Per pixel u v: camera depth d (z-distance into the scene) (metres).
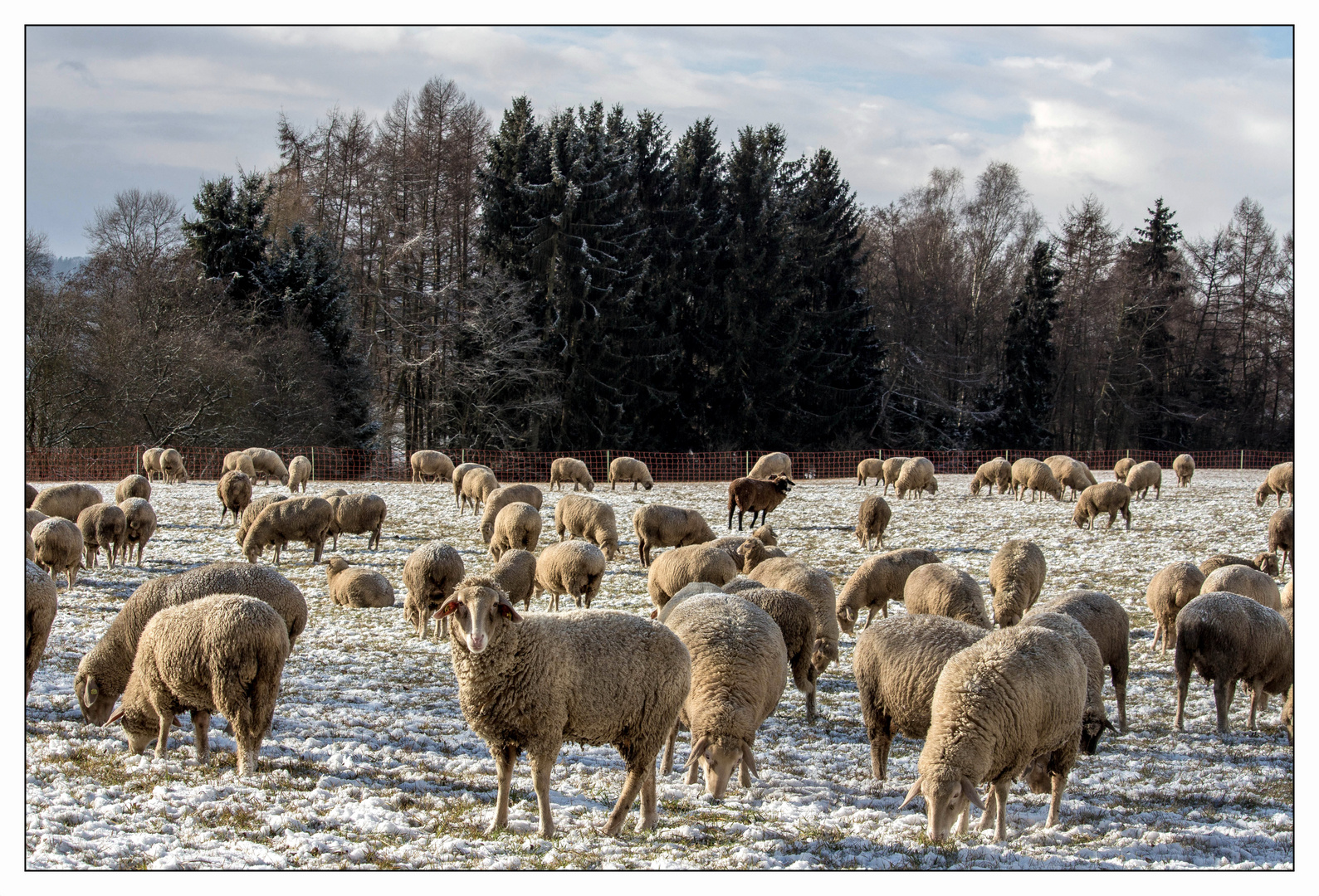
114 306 43.41
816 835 7.65
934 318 64.38
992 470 36.91
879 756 9.32
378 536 24.97
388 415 56.94
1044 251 62.47
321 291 52.28
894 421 63.56
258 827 7.16
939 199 65.38
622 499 35.38
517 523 20.81
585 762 9.81
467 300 54.22
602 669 7.53
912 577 13.41
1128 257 63.16
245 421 45.97
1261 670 11.28
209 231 51.09
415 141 56.38
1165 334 60.81
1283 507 30.83
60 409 40.78
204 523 28.12
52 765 8.31
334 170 60.38
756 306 58.06
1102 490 27.38
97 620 15.36
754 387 57.81
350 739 9.84
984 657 7.70
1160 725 11.66
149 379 42.66
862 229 68.06
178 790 7.79
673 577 14.37
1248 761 10.29
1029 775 9.09
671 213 58.31
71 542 17.59
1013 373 63.06
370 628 16.52
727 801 8.60
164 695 8.58
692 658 8.81
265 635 8.34
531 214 53.72
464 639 6.99
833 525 29.53
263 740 9.45
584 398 53.75
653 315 56.69
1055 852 7.36
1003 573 15.20
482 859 6.77
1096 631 10.97
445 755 9.63
